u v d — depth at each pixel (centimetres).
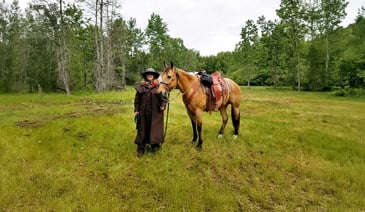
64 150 520
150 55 5269
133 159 493
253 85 5328
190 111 558
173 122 796
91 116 863
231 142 623
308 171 476
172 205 346
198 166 480
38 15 2517
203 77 559
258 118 1046
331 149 623
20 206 330
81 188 378
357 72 2662
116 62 3569
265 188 415
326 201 388
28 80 2809
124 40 3136
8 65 2997
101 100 1620
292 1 3525
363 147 648
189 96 535
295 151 593
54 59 2844
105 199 351
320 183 443
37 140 578
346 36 3503
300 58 3700
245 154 554
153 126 498
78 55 3222
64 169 439
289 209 359
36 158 480
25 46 2741
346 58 2725
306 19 3544
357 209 363
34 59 2847
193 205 347
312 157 559
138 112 498
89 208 326
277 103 1780
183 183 404
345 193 405
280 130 787
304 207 366
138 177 429
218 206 349
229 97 635
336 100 2088
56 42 2495
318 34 3653
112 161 486
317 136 736
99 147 554
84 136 623
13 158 473
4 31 3125
